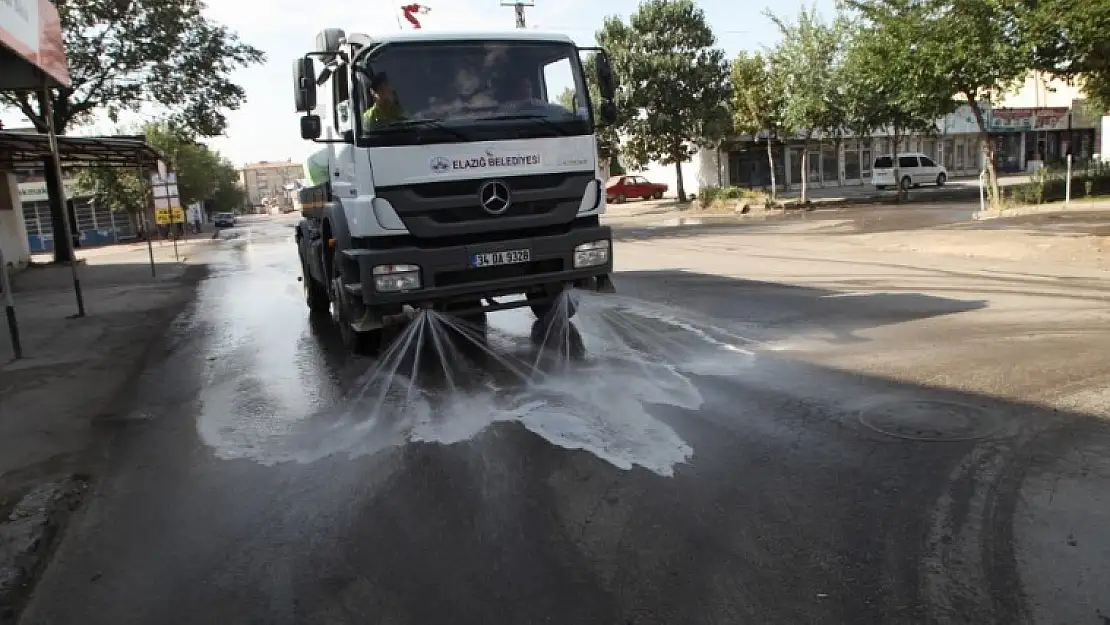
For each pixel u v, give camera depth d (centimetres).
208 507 455
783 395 590
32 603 359
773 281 1174
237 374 791
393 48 666
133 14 2539
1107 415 502
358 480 479
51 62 1067
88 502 475
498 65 695
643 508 411
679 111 3784
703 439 507
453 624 318
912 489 411
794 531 375
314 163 950
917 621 299
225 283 1734
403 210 655
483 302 756
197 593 360
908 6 2056
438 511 426
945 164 5209
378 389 684
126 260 2712
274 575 370
